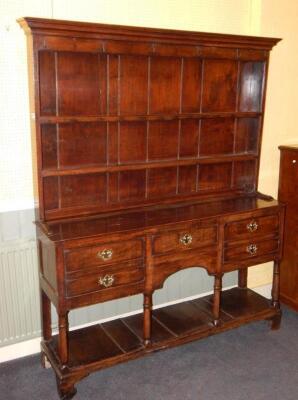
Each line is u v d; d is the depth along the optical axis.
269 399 2.27
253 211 2.59
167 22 2.59
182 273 2.99
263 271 3.32
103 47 2.22
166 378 2.44
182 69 2.56
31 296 2.51
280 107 3.07
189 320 2.70
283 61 3.00
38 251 2.37
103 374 2.47
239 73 2.75
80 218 2.39
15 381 2.39
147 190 2.63
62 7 2.29
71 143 2.36
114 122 2.44
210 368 2.53
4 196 2.36
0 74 2.22
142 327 2.63
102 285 2.20
